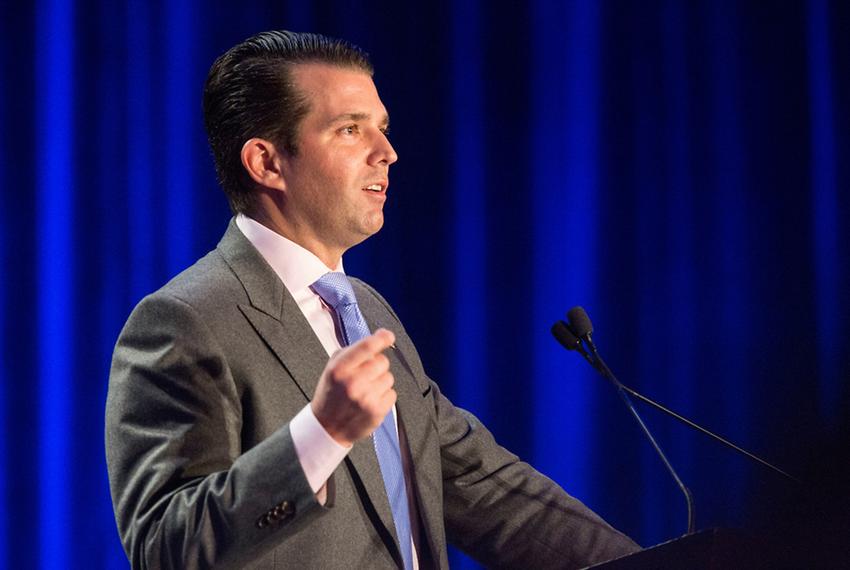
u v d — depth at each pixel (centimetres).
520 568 667
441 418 671
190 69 1231
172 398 530
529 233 1330
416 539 598
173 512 492
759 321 1335
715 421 1327
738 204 1350
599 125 1349
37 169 1185
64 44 1197
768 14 1366
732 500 1309
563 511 667
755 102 1359
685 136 1361
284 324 572
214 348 540
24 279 1178
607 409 1316
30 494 1166
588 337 680
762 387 1324
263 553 483
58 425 1171
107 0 1214
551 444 1309
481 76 1334
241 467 486
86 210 1194
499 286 1321
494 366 1313
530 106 1341
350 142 607
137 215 1205
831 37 1353
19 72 1190
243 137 610
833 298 1322
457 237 1312
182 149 1221
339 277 611
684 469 1316
